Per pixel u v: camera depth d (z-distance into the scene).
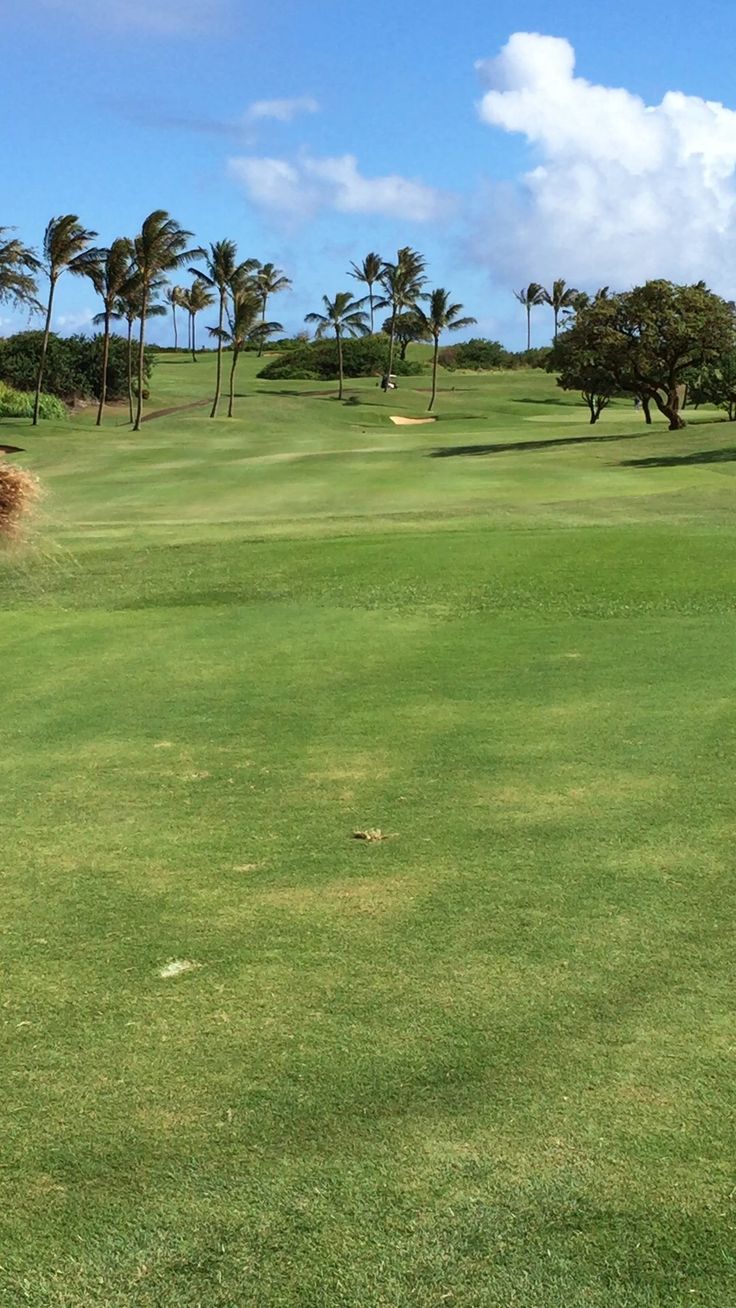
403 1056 3.81
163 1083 3.70
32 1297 2.81
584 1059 3.75
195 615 13.34
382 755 7.45
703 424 51.69
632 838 5.77
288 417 75.19
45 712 8.90
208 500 28.14
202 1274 2.88
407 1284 2.83
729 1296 2.75
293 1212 3.08
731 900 4.98
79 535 20.92
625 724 7.97
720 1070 3.66
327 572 15.98
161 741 7.99
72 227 61.09
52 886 5.43
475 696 8.97
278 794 6.73
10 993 4.36
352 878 5.39
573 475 30.89
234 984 4.38
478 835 5.91
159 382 97.56
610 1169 3.19
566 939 4.66
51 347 79.62
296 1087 3.65
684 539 17.75
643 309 48.12
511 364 120.38
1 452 7.73
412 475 31.92
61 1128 3.47
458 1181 3.17
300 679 9.81
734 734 7.60
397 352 109.69
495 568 15.69
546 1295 2.78
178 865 5.65
